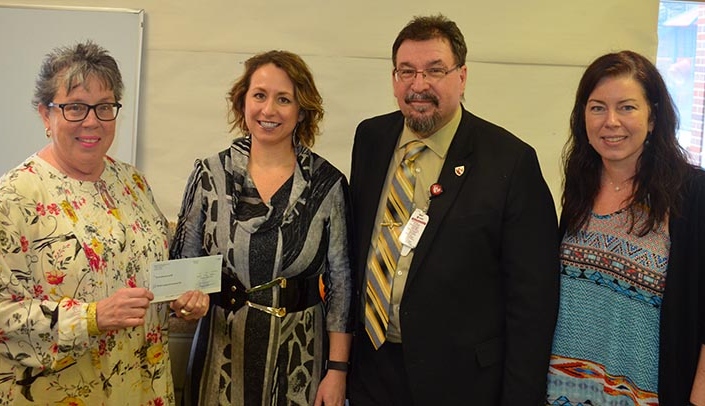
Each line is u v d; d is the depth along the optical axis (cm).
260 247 167
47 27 266
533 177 167
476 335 167
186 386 190
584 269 162
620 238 158
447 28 167
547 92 277
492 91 277
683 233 150
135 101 271
